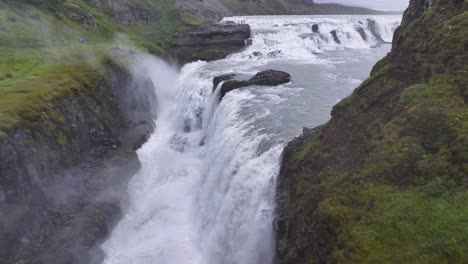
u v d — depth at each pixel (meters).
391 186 10.62
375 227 9.62
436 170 10.03
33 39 48.06
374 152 12.05
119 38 62.97
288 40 64.75
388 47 61.09
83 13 63.91
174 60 61.06
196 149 34.59
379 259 8.73
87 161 28.77
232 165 22.09
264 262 17.56
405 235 8.92
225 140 24.83
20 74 33.41
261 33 67.38
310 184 13.87
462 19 13.42
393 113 13.12
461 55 12.55
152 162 32.59
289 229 14.46
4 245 19.03
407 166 10.76
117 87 38.62
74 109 29.27
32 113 24.23
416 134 11.48
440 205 9.15
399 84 14.42
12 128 21.55
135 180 29.28
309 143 16.78
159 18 87.00
